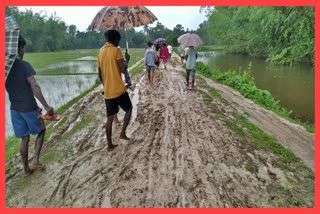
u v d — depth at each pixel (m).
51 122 7.19
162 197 3.77
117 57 4.77
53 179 4.27
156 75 13.65
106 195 3.84
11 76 3.95
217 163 4.67
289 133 6.52
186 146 5.28
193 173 4.34
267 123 7.14
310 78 15.78
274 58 18.41
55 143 5.61
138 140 5.55
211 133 5.91
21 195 3.92
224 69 22.89
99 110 7.86
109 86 4.86
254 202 3.73
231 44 41.31
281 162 4.82
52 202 3.75
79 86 14.42
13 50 3.72
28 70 4.01
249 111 8.02
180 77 13.05
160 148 5.19
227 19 42.09
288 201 3.78
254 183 4.15
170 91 9.83
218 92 9.88
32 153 5.20
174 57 25.00
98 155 4.98
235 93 10.51
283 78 16.16
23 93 4.05
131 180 4.16
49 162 4.80
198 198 3.76
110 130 5.00
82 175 4.35
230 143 5.45
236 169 4.50
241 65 25.19
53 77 17.98
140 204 3.64
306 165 4.85
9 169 4.68
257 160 4.83
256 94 10.18
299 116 9.28
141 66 18.28
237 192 3.92
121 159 4.80
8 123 8.64
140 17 5.09
